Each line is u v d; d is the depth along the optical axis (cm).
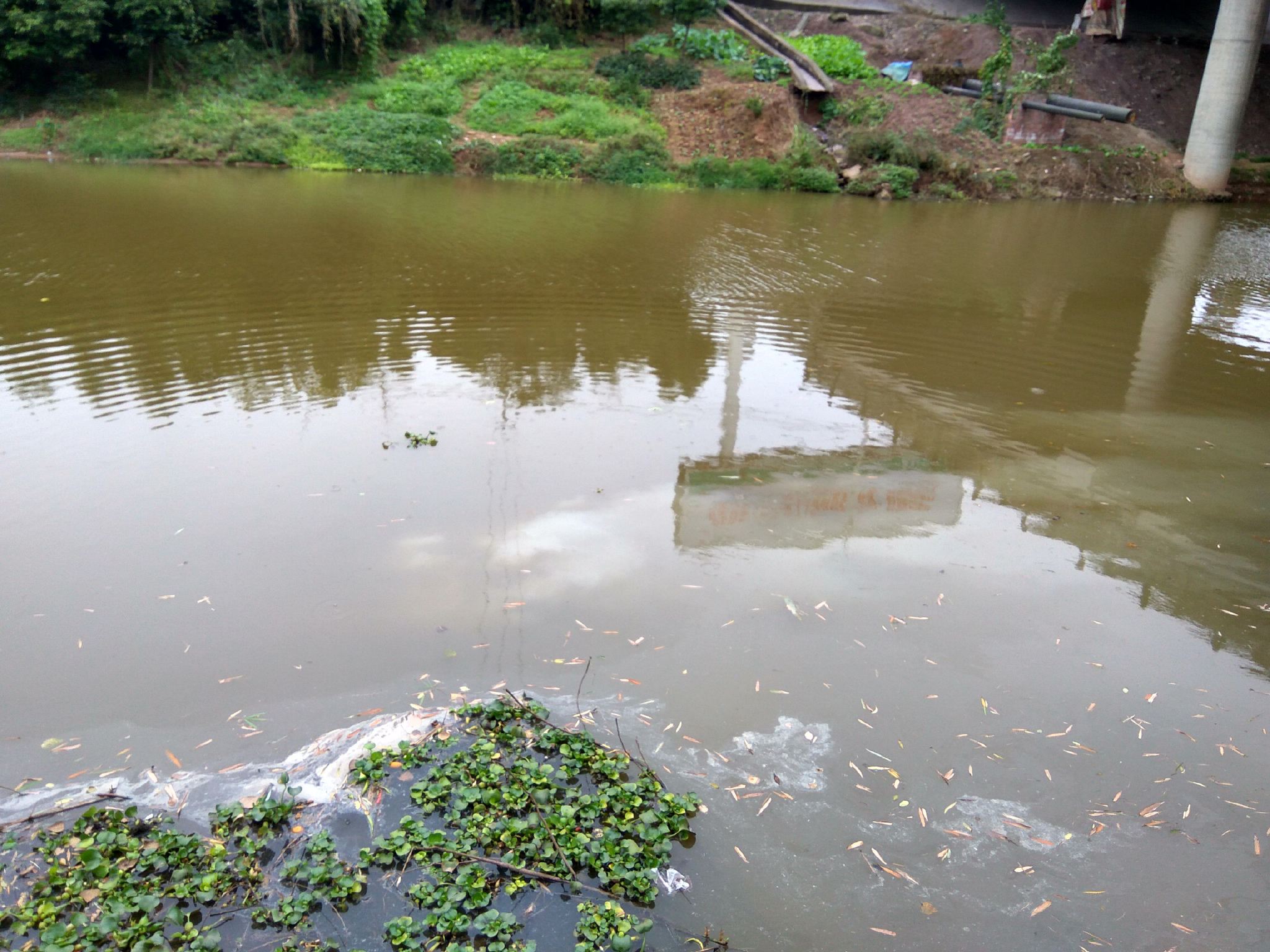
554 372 1023
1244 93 2553
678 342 1147
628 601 611
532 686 528
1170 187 2644
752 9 3262
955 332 1238
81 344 1049
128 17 2662
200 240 1560
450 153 2566
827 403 972
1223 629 612
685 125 2717
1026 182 2588
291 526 686
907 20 3173
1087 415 966
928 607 621
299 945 369
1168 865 430
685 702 521
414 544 666
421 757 466
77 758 467
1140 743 507
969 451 871
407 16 3061
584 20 3167
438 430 864
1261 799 472
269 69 2839
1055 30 3197
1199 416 973
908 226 2020
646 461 818
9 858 408
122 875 390
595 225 1852
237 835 416
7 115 2622
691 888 404
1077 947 387
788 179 2536
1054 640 593
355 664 541
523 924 382
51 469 759
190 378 965
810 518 730
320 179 2323
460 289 1337
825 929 389
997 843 438
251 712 501
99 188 2027
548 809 434
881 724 512
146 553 645
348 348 1073
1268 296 1492
